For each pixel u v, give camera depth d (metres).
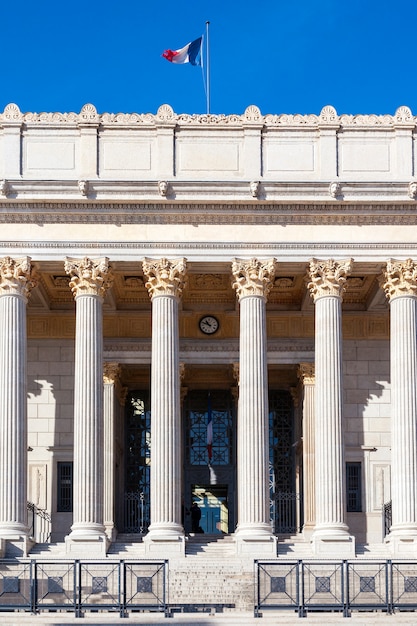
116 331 79.50
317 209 70.81
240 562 65.44
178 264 70.19
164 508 67.94
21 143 71.31
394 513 68.69
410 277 70.31
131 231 70.56
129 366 80.44
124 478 82.44
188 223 70.81
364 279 76.31
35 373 78.56
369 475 78.31
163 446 68.56
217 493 83.75
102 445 68.94
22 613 55.22
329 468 68.50
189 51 76.94
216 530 83.00
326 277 70.44
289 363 79.38
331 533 67.50
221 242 70.56
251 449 68.56
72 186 70.12
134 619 53.03
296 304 80.12
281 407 83.81
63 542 74.81
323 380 69.50
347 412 78.94
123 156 71.44
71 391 78.56
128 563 56.09
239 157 71.81
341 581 56.34
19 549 66.44
